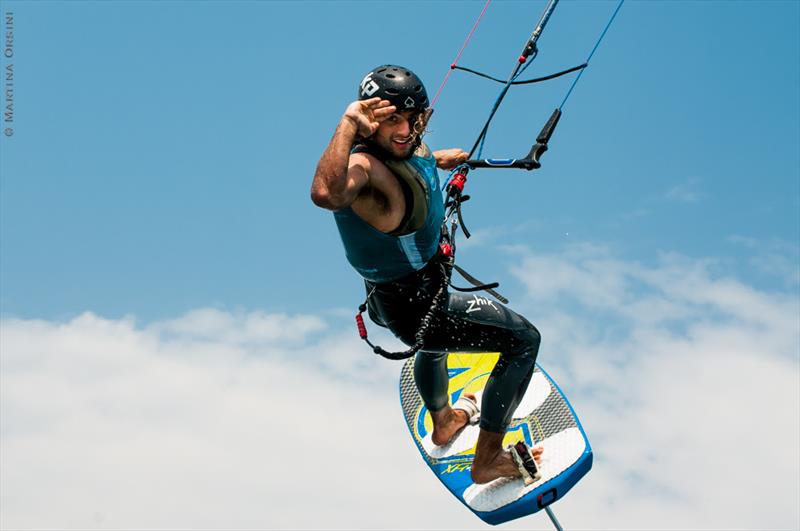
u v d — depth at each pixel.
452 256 17.25
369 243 16.09
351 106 14.70
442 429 21.64
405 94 15.16
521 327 18.72
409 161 15.79
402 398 23.36
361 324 16.86
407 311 17.39
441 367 20.77
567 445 20.72
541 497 20.02
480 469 20.06
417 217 15.89
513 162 18.58
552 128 18.92
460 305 17.91
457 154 19.19
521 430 21.52
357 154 15.24
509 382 18.92
